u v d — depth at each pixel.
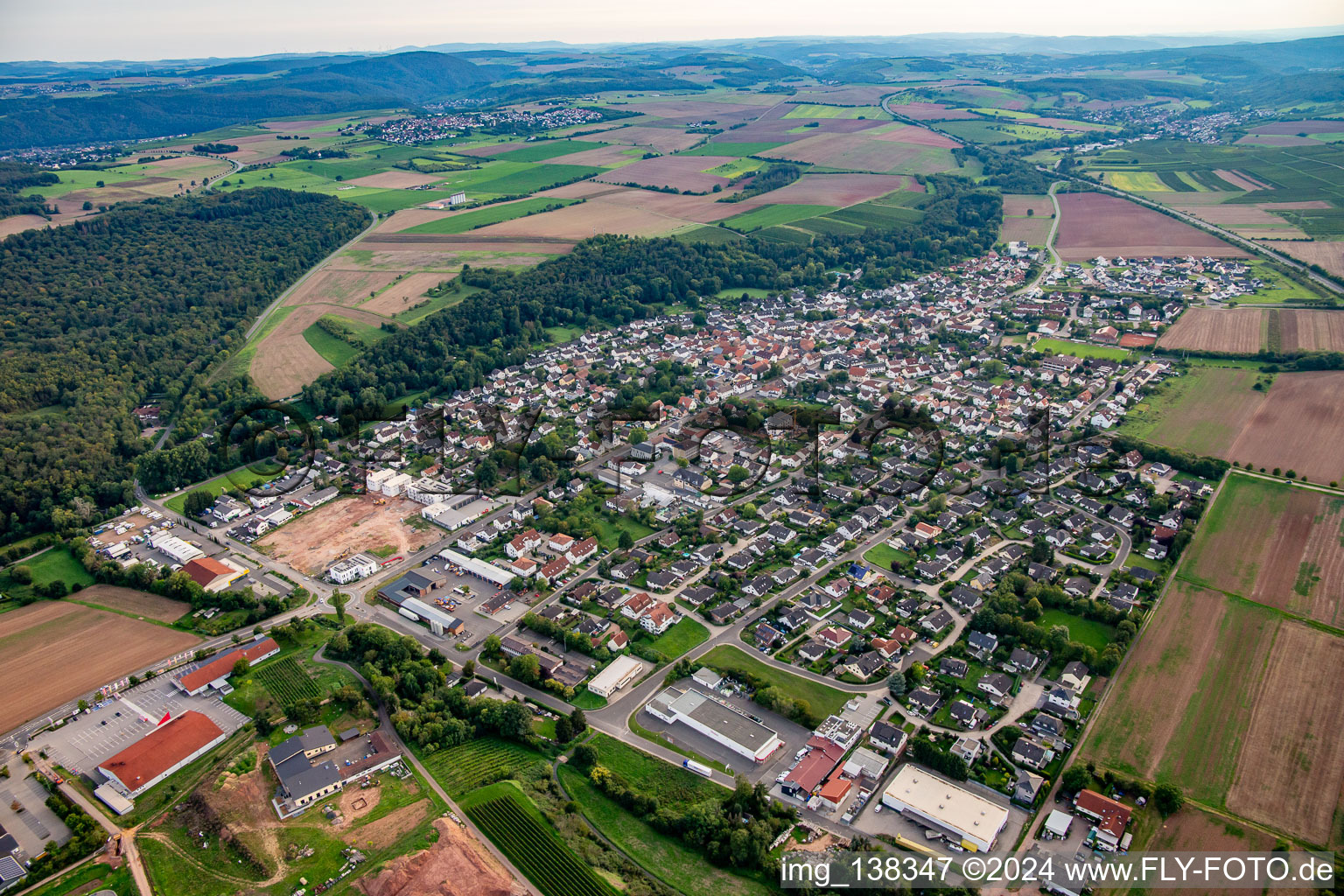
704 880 137.25
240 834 144.62
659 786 157.75
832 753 163.00
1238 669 179.00
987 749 162.62
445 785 156.50
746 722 171.25
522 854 139.50
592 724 174.62
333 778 155.00
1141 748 160.12
